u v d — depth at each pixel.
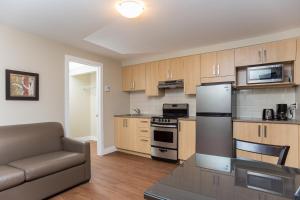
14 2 2.04
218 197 0.94
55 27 2.73
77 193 2.49
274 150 1.43
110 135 4.51
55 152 2.81
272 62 2.98
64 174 2.49
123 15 2.28
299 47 2.79
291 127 2.64
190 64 3.79
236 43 3.43
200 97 3.35
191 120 3.50
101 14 2.37
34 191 2.17
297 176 1.20
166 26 2.81
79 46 3.59
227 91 3.12
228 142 3.07
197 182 1.13
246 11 2.35
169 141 3.73
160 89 4.34
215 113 3.21
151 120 3.98
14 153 2.44
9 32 2.69
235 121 3.07
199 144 3.32
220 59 3.44
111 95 4.55
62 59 3.41
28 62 2.89
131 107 5.09
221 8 2.27
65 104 3.42
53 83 3.24
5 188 1.91
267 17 2.51
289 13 2.40
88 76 6.11
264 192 0.99
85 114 6.02
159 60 4.23
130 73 4.70
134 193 2.49
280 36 3.02
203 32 3.05
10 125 2.60
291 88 3.17
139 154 4.25
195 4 2.17
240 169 1.33
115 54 4.16
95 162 3.76
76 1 2.05
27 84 2.85
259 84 3.07
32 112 2.93
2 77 2.60
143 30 2.97
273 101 3.31
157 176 3.05
